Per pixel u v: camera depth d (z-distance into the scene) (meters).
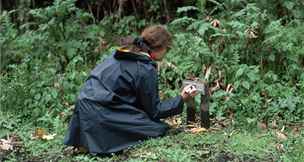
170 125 5.97
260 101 6.30
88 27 8.42
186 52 7.25
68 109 6.59
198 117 6.32
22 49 8.12
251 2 7.82
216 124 6.15
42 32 8.24
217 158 5.21
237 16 7.29
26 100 6.79
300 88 6.58
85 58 7.95
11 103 6.86
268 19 7.23
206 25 7.25
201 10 7.85
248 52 7.08
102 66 5.66
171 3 8.91
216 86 6.79
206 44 7.27
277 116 6.16
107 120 5.44
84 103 5.49
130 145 5.48
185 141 5.55
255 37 6.88
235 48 7.04
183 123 6.25
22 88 6.89
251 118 6.10
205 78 6.84
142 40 5.59
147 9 8.98
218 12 8.20
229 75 6.80
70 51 7.93
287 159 5.09
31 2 9.37
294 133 5.81
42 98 6.74
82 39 8.28
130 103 5.56
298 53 6.93
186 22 7.98
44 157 5.59
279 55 6.96
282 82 6.75
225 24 7.37
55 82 7.05
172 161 5.14
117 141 5.48
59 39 8.18
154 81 5.53
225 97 6.49
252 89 6.55
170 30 8.10
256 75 6.59
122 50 5.57
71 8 8.20
